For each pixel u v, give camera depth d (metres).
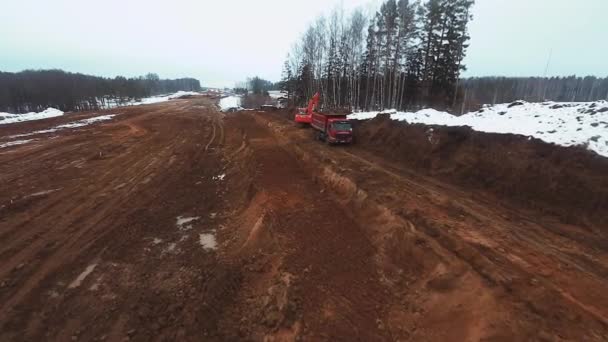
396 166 14.16
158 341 6.06
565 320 4.92
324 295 6.62
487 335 4.89
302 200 11.35
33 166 16.88
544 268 6.21
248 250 9.05
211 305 7.00
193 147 22.66
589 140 9.24
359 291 6.75
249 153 19.02
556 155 9.39
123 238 9.96
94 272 8.20
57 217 11.09
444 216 8.68
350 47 38.06
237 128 30.70
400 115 18.14
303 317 6.07
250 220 10.61
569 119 11.08
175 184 15.00
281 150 19.47
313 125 23.64
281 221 9.66
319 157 16.17
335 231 9.16
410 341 5.50
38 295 7.21
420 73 34.16
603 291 5.55
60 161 17.92
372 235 8.78
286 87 69.19
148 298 7.29
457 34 29.14
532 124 11.74
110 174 16.00
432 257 7.00
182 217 11.75
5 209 11.43
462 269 6.36
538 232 7.74
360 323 5.95
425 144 14.27
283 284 6.95
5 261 8.41
